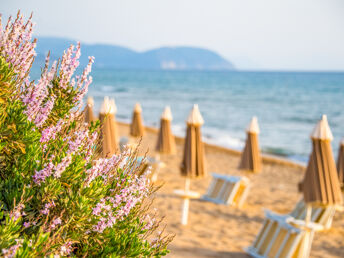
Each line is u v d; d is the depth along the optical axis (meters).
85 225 1.86
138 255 2.00
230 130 31.72
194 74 194.62
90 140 2.10
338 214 10.12
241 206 10.34
